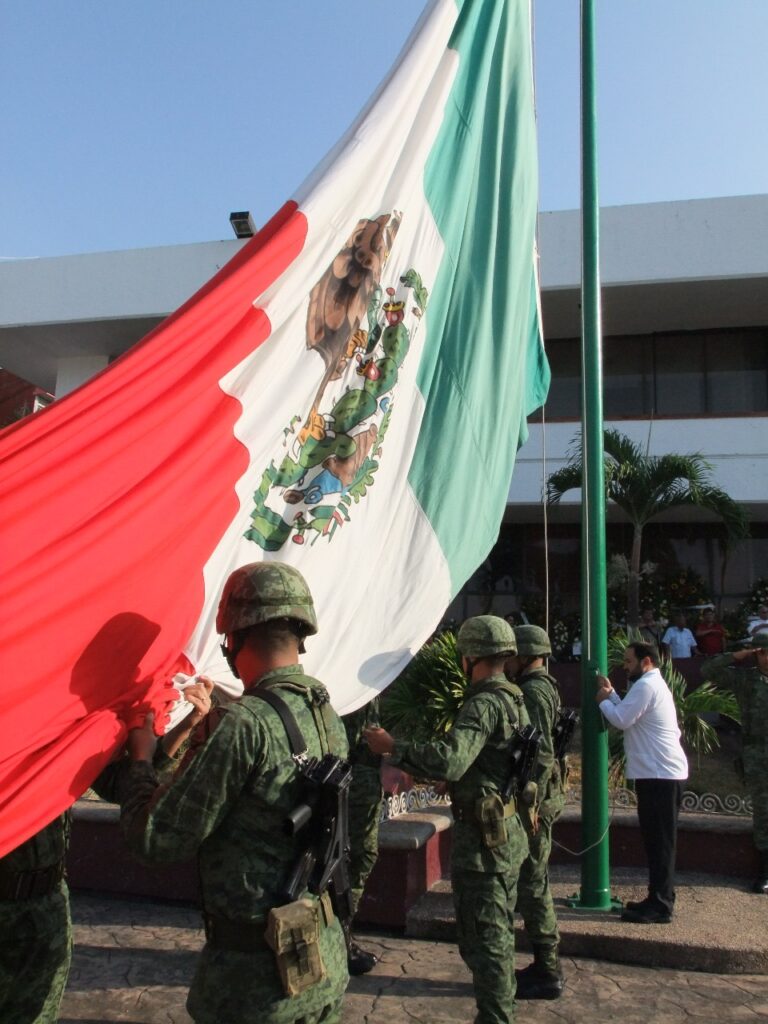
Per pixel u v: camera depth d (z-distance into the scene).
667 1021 4.34
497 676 4.17
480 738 3.82
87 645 2.59
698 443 17.25
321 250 4.02
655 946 5.07
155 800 2.36
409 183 4.66
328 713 2.69
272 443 3.56
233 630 2.61
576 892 6.05
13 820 2.24
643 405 19.28
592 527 6.16
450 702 8.51
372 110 4.54
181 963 4.97
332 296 4.05
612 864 6.71
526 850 4.00
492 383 5.27
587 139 6.52
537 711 4.83
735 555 18.59
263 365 3.60
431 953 5.19
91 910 5.88
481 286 5.25
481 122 5.38
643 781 5.52
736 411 18.38
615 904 5.79
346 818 2.49
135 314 17.86
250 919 2.30
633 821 6.70
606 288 16.86
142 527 2.85
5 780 2.28
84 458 2.78
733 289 16.89
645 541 18.95
